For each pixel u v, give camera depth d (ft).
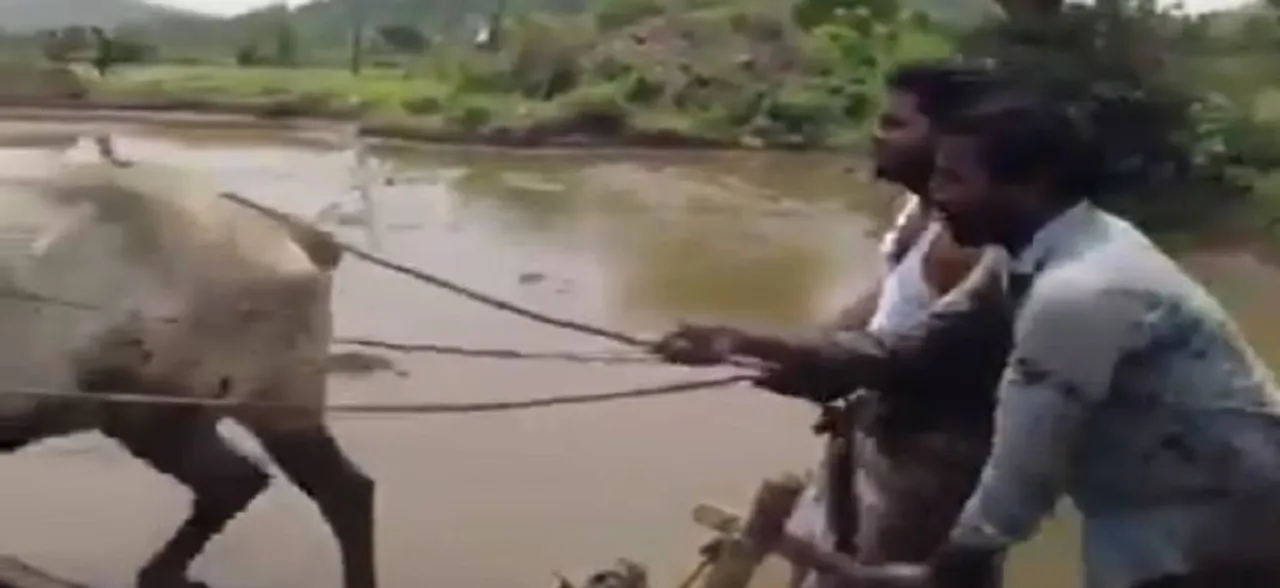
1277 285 14.47
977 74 10.34
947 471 11.62
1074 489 9.80
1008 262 10.30
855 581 10.77
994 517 9.50
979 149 9.72
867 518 11.98
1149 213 13.71
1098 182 9.86
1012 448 9.39
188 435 14.79
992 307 11.32
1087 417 9.33
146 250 14.64
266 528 15.14
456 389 15.66
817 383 11.61
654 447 15.03
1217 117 14.26
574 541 13.88
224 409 14.80
